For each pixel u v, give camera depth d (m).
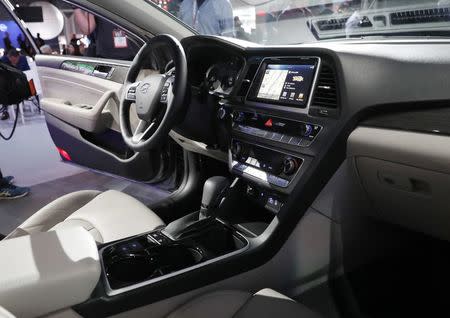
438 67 1.16
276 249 1.23
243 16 4.47
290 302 1.01
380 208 1.31
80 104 2.37
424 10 1.84
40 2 5.78
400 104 1.16
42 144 4.38
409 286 1.49
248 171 1.43
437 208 1.12
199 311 0.99
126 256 1.15
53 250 0.88
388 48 1.24
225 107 1.58
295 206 1.24
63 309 0.84
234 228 1.33
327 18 3.37
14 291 0.77
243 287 1.19
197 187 2.06
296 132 1.30
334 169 1.22
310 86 1.28
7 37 4.90
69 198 1.59
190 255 1.24
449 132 1.00
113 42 2.23
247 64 1.53
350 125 1.18
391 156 1.09
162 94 1.44
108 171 2.41
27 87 2.36
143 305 0.99
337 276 1.43
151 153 2.10
